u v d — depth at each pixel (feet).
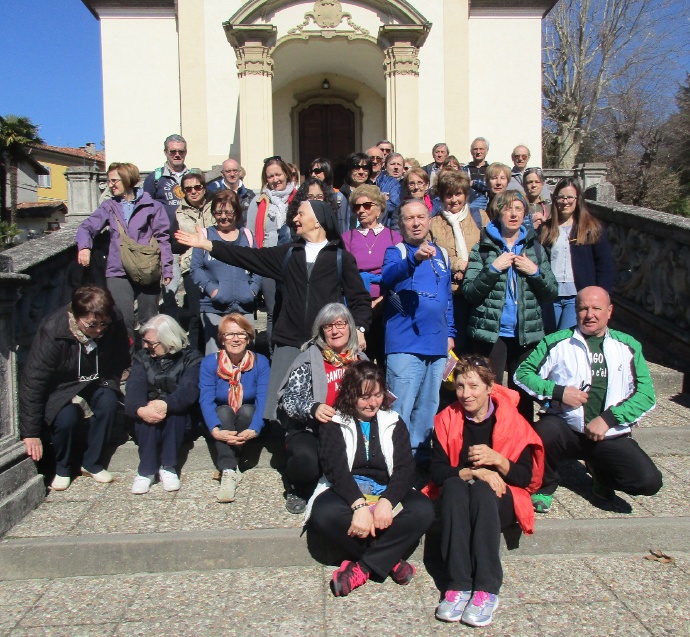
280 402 12.75
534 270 13.53
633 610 10.32
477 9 46.78
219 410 13.84
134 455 14.87
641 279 21.36
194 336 18.88
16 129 111.45
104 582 11.34
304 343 13.10
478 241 15.62
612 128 93.25
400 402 13.62
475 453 11.31
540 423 12.86
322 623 10.09
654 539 12.13
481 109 47.21
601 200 26.37
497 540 10.46
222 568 11.73
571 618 10.14
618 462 12.46
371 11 39.42
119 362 14.78
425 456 14.21
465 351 15.56
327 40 39.70
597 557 11.96
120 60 46.01
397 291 13.56
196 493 13.76
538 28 46.96
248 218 18.02
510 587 11.03
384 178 21.01
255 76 38.14
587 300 12.73
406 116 39.32
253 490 13.85
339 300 13.62
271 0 38.06
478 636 9.75
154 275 17.85
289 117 49.60
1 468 12.35
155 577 11.48
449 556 10.53
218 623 10.11
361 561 11.03
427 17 44.80
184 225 19.01
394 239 15.76
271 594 10.89
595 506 13.10
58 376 13.88
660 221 19.94
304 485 12.62
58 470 14.05
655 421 15.97
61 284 18.01
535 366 13.24
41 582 11.37
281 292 14.39
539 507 12.72
